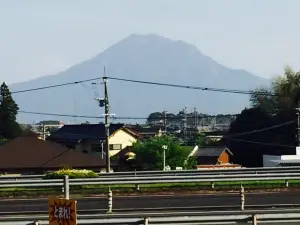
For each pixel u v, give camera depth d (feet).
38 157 163.43
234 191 96.37
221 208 76.64
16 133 301.84
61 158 163.94
